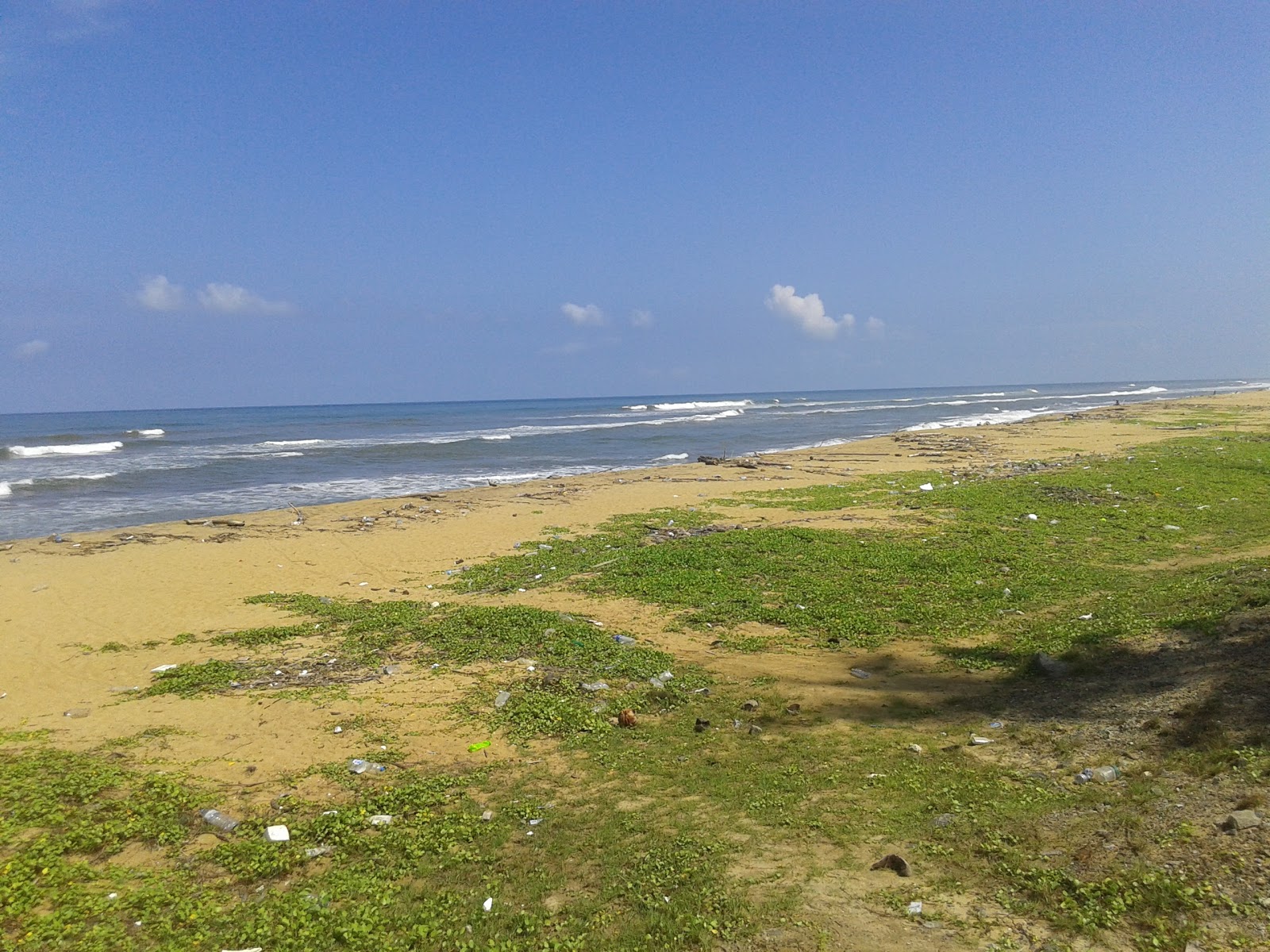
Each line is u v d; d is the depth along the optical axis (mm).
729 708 10250
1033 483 26188
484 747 9414
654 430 67438
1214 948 4906
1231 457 31219
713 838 7055
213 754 9344
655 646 12711
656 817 7551
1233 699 7922
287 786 8562
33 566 19328
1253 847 5641
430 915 6234
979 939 5371
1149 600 12633
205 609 15734
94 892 6578
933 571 16188
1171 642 10242
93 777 8570
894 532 20156
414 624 14055
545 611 14242
